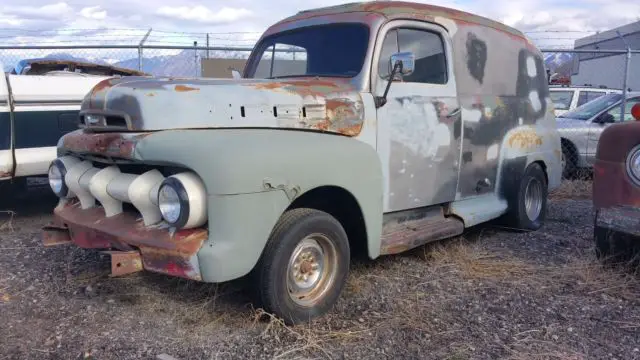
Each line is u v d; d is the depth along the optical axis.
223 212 3.01
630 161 3.87
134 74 8.23
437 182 4.62
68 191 3.94
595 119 9.28
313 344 3.16
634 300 3.87
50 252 4.92
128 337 3.28
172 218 3.06
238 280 3.75
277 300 3.30
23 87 5.93
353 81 4.07
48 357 3.05
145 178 3.29
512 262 4.67
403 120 4.25
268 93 3.57
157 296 3.86
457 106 4.76
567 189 8.15
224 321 3.48
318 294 3.57
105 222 3.53
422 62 4.54
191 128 3.31
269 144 3.27
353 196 3.71
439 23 4.71
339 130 3.80
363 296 3.92
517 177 5.58
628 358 3.07
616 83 17.22
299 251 3.45
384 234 4.27
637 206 3.85
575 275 4.32
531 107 5.89
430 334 3.34
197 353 3.10
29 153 5.97
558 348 3.17
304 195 3.71
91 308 3.69
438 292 4.01
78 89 6.39
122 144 3.32
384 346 3.20
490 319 3.56
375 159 3.88
